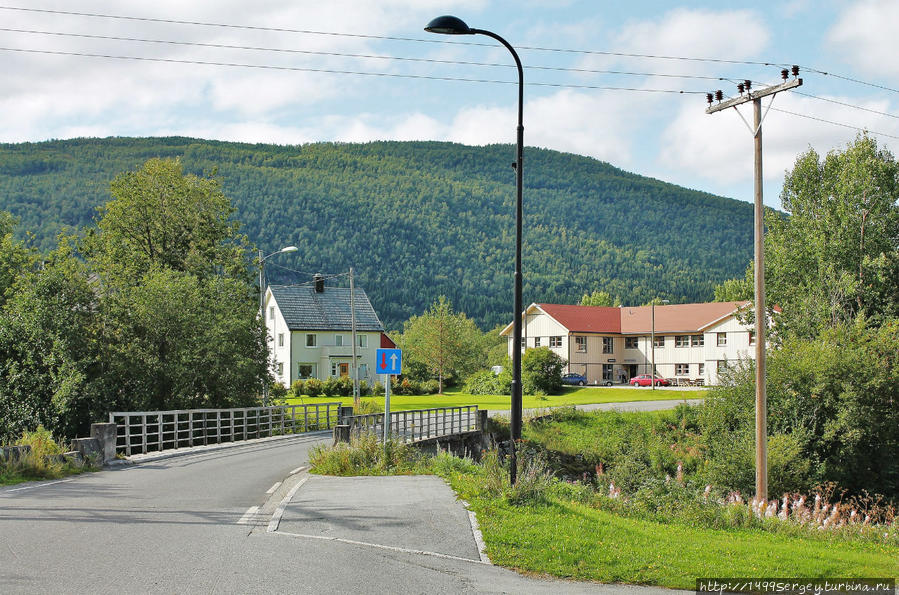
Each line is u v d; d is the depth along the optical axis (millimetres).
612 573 9633
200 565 9055
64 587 7980
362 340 81500
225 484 16719
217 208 47938
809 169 46031
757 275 22578
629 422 47250
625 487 26969
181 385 32469
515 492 13352
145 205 44844
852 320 38406
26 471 17500
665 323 84312
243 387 35812
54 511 12711
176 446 25422
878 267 42125
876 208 43500
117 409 30828
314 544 10375
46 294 29938
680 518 15047
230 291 38000
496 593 8547
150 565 9008
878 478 30703
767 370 31953
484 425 39531
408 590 8445
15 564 8930
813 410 30594
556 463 37969
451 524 11672
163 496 14734
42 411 28547
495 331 147250
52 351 28719
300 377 78875
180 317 32500
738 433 31484
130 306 32406
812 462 30094
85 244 44812
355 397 46281
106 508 13109
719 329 79375
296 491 14680
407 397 69188
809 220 45719
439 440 32906
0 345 29062
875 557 12484
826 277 42469
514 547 10531
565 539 10945
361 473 17672
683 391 68688
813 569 10453
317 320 80750
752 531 14484
